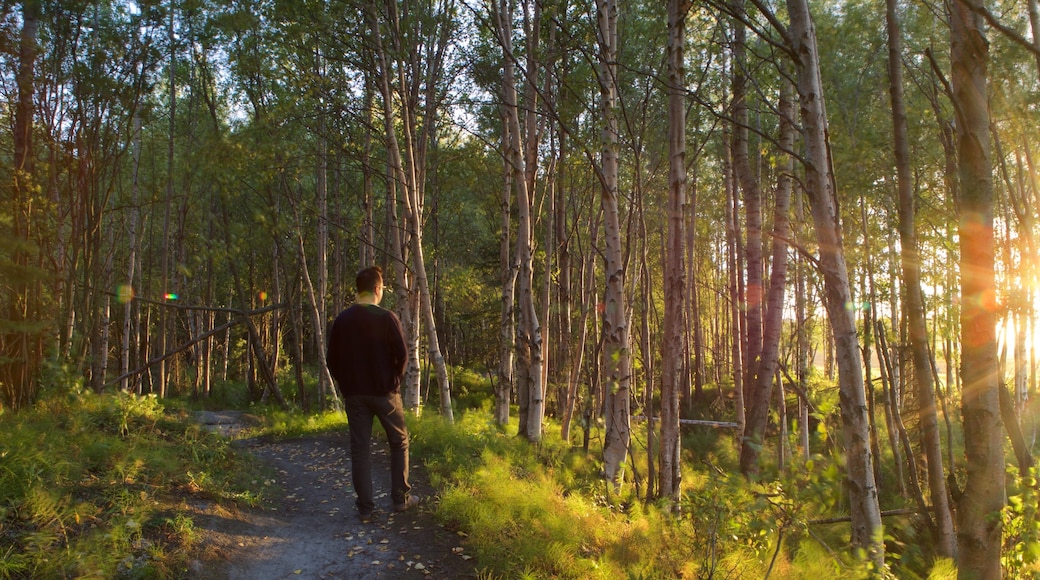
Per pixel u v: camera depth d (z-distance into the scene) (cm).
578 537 451
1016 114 700
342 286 2225
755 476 408
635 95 1183
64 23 898
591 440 1134
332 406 1480
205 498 463
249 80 1265
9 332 612
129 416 644
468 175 1383
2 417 557
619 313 690
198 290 2408
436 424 824
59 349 765
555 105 1079
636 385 952
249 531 430
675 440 634
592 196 1256
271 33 1138
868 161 752
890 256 784
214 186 1595
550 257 1234
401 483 482
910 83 1004
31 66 777
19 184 704
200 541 387
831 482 371
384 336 457
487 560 399
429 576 387
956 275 760
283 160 1131
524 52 1101
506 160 1000
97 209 973
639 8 1154
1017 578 480
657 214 1373
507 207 1203
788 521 391
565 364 1466
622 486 692
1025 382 1310
